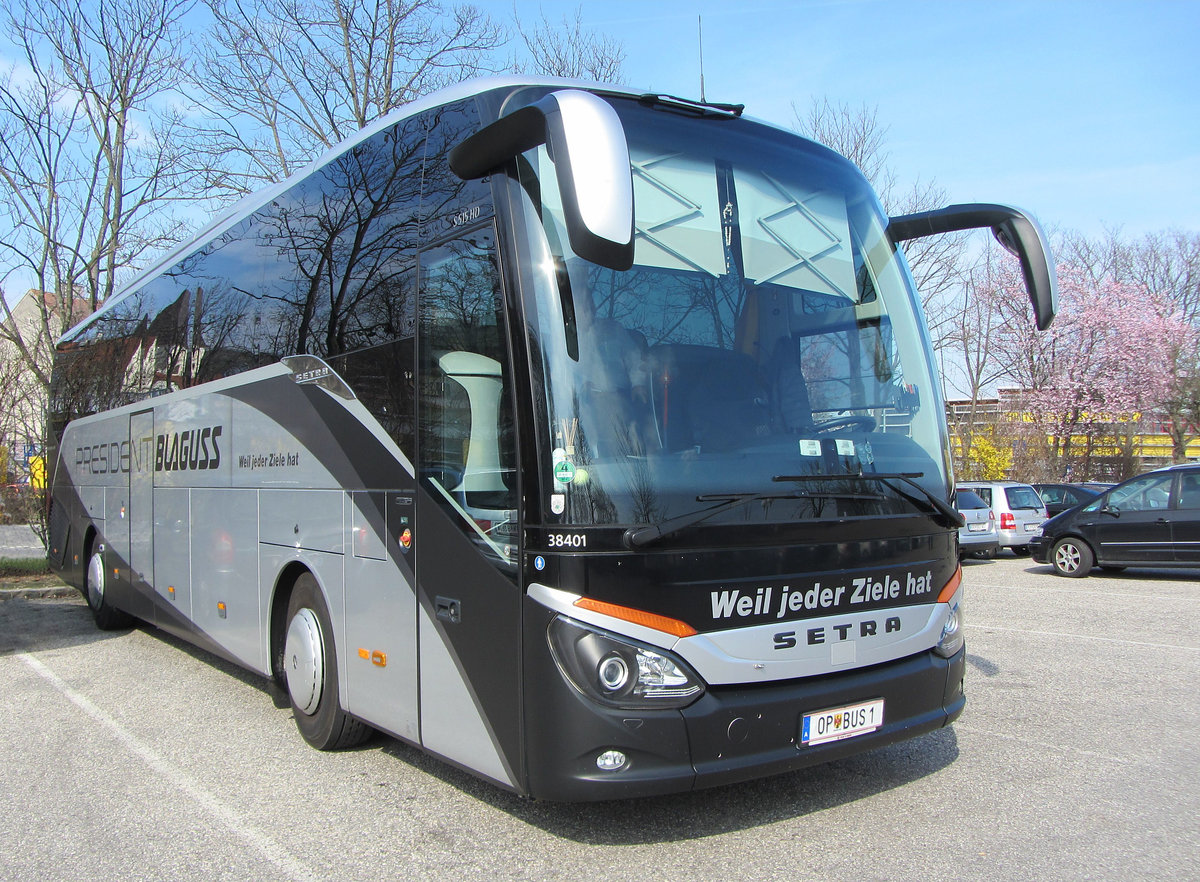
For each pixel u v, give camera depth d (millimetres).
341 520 5117
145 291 8820
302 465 5570
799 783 4844
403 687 4531
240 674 7734
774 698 3816
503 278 3904
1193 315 32156
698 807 4512
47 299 15867
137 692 7109
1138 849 3994
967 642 8758
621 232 3186
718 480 3836
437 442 4332
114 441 9250
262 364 6176
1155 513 13797
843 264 4766
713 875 3764
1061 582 13938
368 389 4914
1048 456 30047
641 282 4027
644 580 3607
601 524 3600
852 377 4547
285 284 5984
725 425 3984
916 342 4961
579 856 3980
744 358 4184
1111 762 5172
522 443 3750
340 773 5145
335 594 5168
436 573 4277
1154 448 32062
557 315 3791
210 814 4578
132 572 8633
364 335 4988
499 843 4141
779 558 3893
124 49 15031
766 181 4609
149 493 8227
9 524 20766
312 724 5516
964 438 30500
